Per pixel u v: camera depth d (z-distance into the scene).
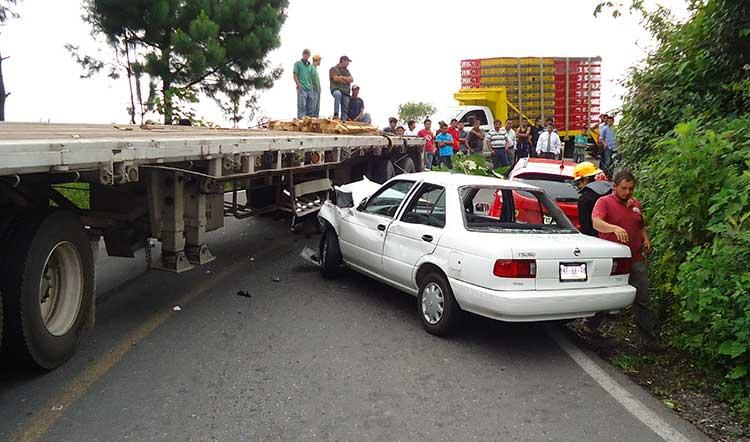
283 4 21.55
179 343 5.45
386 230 6.72
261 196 9.08
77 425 3.92
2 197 4.45
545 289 5.29
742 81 7.06
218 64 19.17
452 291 5.67
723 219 5.10
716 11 7.53
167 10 18.12
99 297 6.85
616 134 9.09
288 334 5.78
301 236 10.84
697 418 4.38
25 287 4.32
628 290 5.57
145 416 4.07
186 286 7.38
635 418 4.30
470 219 6.13
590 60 23.77
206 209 6.66
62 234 4.72
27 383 4.53
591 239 5.79
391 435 3.92
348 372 4.92
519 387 4.76
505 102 23.33
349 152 10.43
